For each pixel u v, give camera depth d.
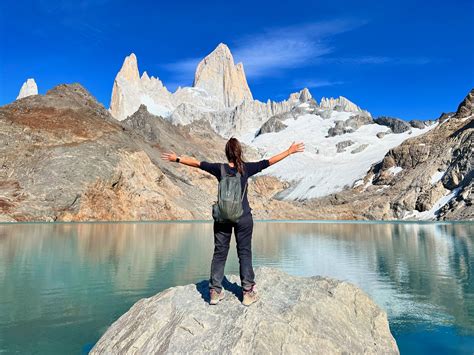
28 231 36.44
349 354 5.37
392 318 8.99
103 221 66.31
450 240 30.78
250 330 4.93
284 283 6.65
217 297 5.60
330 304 5.99
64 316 8.77
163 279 13.07
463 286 12.39
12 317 8.69
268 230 46.84
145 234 34.62
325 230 47.06
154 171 86.38
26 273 14.16
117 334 5.96
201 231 39.78
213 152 163.38
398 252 21.83
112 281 12.72
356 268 16.06
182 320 5.33
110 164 75.44
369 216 116.50
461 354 6.80
